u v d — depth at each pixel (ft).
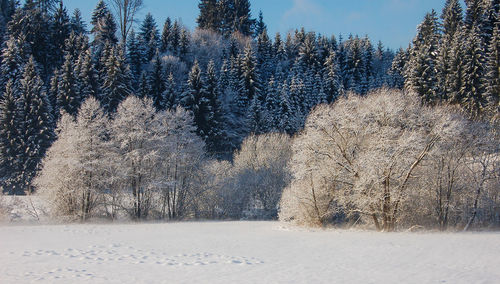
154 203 123.95
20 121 157.48
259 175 137.90
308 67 255.70
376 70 294.87
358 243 60.90
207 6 347.97
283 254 50.70
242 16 352.49
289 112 186.91
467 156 92.68
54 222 103.60
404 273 37.91
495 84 147.74
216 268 40.47
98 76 190.49
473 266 41.06
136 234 76.69
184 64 241.76
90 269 38.47
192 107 179.93
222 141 184.85
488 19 190.08
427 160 85.97
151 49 256.73
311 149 88.02
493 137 89.81
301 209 93.76
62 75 175.63
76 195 110.83
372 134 85.81
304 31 313.94
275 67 269.85
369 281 34.60
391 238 67.15
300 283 33.91
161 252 51.39
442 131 79.46
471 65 154.10
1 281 32.55
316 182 91.04
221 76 231.50
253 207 136.67
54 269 37.76
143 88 188.03
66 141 113.19
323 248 56.03
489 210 92.02
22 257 44.62
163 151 123.13
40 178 111.55
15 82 173.27
